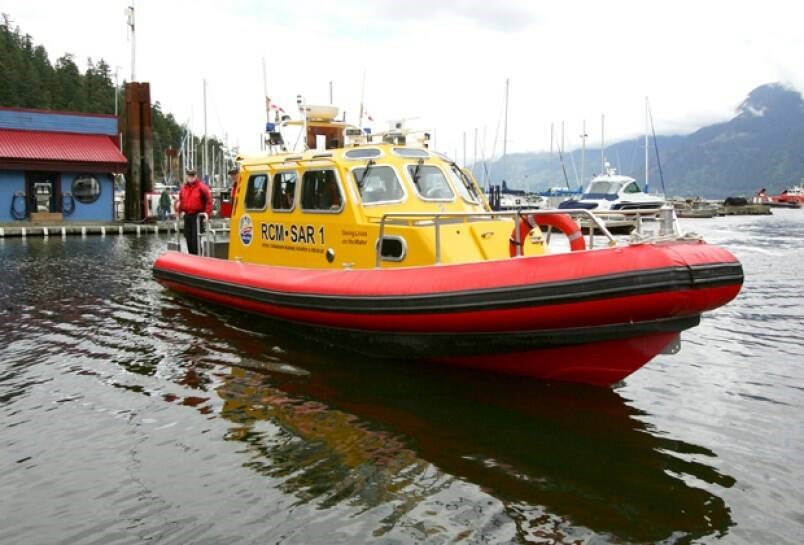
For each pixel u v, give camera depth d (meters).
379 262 6.21
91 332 7.41
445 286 5.38
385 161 6.82
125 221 27.11
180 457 4.14
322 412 4.89
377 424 4.67
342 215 6.70
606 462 4.09
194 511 3.50
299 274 6.90
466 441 4.39
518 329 5.11
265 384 5.52
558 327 4.95
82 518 3.43
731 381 5.77
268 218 7.84
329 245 6.89
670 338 4.93
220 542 3.21
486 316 5.15
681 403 5.16
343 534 3.29
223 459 4.11
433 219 6.40
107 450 4.24
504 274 5.12
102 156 26.95
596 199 28.69
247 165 8.26
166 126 106.62
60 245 19.55
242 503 3.58
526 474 3.92
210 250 9.89
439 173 7.07
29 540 3.23
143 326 7.69
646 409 5.01
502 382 5.56
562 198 39.03
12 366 6.08
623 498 3.65
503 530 3.33
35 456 4.16
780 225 33.56
